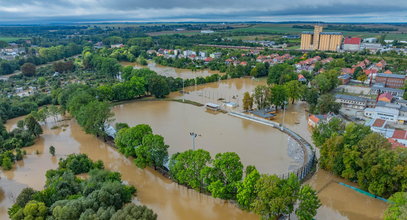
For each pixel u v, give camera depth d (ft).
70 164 407.64
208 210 333.21
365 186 351.87
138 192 369.09
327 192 362.94
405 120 576.61
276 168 427.74
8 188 386.32
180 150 489.26
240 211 328.08
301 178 390.01
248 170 342.03
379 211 326.44
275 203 271.28
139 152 397.80
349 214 323.78
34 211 269.64
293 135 547.90
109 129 562.25
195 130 583.17
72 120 654.12
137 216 255.50
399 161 320.70
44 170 433.48
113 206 286.46
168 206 341.00
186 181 352.08
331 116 592.19
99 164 421.18
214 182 322.75
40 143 528.63
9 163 435.53
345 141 379.76
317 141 446.19
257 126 609.01
